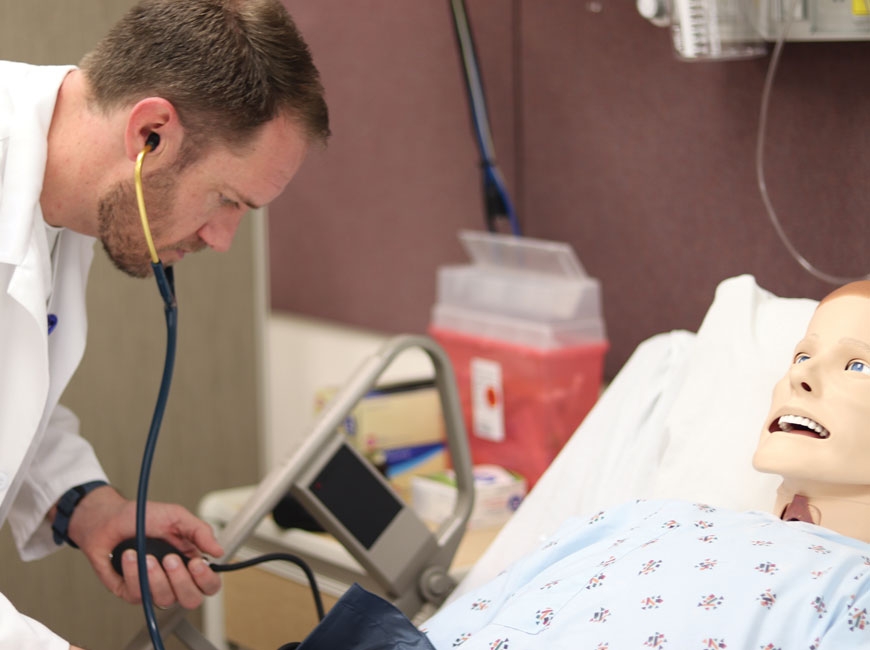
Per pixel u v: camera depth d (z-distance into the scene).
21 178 1.25
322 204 2.79
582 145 2.14
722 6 1.66
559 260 2.02
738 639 1.04
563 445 2.00
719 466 1.43
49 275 1.33
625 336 2.12
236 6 1.27
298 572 1.84
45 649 1.12
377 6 2.52
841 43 1.67
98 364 2.32
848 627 1.03
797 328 1.51
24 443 1.31
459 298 2.17
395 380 2.27
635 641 1.08
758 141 1.82
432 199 2.49
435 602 1.62
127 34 1.26
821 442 1.21
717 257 1.92
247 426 2.55
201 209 1.30
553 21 2.15
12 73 1.32
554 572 1.23
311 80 1.31
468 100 2.21
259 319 2.54
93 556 1.48
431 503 1.95
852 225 1.70
